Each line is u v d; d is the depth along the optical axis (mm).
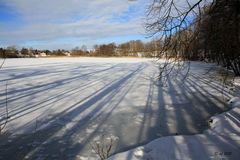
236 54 7043
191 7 6172
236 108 11227
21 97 15305
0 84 20453
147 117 11219
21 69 34688
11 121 10680
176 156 6477
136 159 6535
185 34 6344
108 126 10070
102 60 65188
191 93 16531
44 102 14031
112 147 8109
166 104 13594
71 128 9883
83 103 13828
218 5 6137
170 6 6172
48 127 9992
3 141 8680
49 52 104062
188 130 9531
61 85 20000
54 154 7754
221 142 7266
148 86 19438
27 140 8758
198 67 34969
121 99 14820
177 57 6539
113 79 23828
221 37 6473
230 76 17906
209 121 10273
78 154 7707
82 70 33594
